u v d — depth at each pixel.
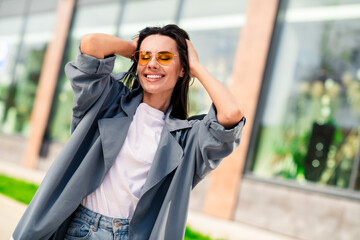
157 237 1.46
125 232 1.50
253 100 6.34
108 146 1.51
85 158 1.50
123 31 8.46
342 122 5.80
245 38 6.55
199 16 7.38
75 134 1.50
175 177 1.52
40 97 9.48
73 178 1.47
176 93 1.79
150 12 8.09
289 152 6.13
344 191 5.59
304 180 5.93
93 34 1.46
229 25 6.98
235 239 4.99
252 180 6.21
